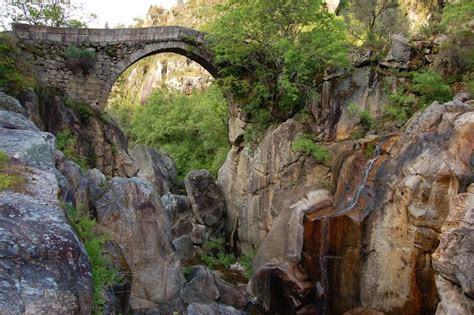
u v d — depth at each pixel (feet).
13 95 42.93
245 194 60.44
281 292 40.52
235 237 61.98
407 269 30.73
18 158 18.19
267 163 53.78
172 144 109.70
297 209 44.32
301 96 54.70
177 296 31.91
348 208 38.22
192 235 62.54
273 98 58.39
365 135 47.47
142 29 59.88
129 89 220.43
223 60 60.59
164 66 188.24
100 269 19.67
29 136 20.93
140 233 30.48
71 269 13.15
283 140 52.01
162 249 31.73
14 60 46.73
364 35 64.18
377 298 32.99
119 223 29.66
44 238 13.38
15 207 14.43
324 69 53.67
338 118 50.90
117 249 26.94
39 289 11.83
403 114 46.11
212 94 89.40
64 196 22.53
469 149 28.30
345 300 35.68
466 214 23.25
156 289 30.76
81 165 46.88
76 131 51.08
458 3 49.19
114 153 55.88
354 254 35.27
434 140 31.89
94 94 57.26
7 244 12.55
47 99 48.73
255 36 55.21
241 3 55.67
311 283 39.11
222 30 55.16
